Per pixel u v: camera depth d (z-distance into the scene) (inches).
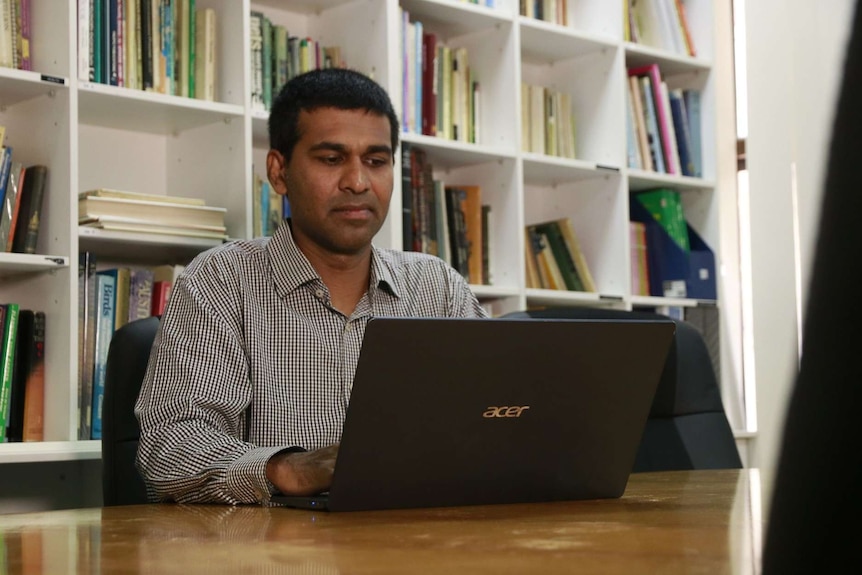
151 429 58.7
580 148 138.3
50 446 84.3
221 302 66.1
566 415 44.4
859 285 5.4
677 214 142.0
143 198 95.4
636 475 65.9
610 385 45.1
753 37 144.7
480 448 42.8
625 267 133.5
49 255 91.0
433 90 117.2
